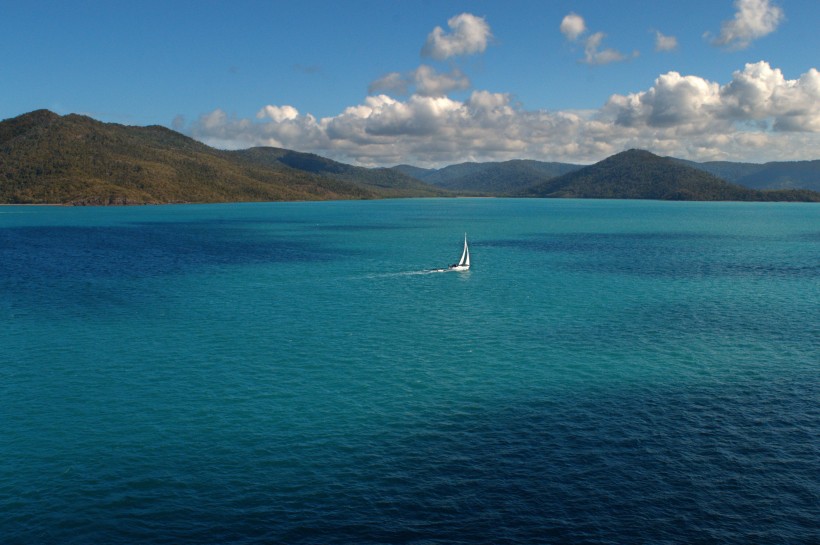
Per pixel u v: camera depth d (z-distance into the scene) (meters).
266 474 38.62
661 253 162.88
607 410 48.72
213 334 73.19
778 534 32.38
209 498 35.91
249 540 31.86
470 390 53.44
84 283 110.31
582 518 33.56
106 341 69.94
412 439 43.41
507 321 80.12
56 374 58.31
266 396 52.16
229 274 122.44
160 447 42.53
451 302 93.19
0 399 51.69
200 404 50.41
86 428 45.75
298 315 83.88
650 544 31.42
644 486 36.88
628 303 92.19
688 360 62.44
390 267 133.50
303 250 169.12
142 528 33.03
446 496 35.78
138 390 53.84
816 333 73.44
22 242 187.50
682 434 44.16
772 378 56.72
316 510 34.47
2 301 92.62
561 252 165.50
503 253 162.88
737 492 36.28
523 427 45.38
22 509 34.91
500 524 33.00
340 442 43.00
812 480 37.72
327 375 57.72
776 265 136.88
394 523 33.16
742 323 78.81
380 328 76.31
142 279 115.44
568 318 81.94
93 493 36.56
